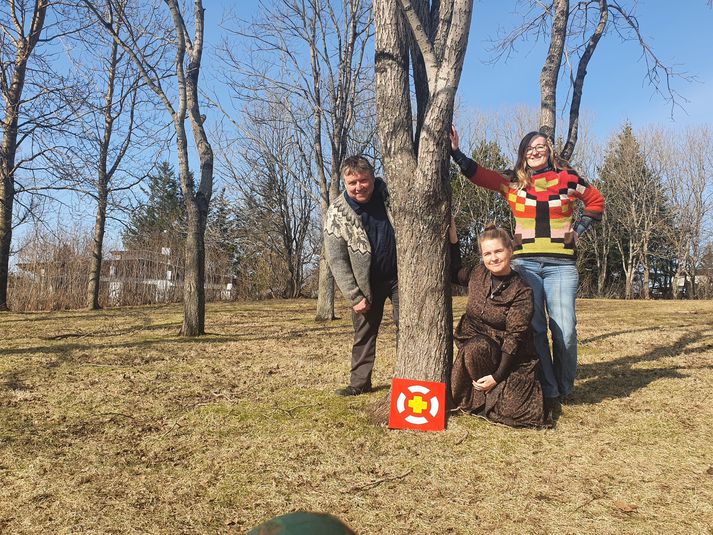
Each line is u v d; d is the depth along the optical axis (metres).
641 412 4.15
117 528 2.50
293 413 4.16
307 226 30.81
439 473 3.06
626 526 2.47
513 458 3.27
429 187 3.79
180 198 30.78
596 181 37.94
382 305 4.61
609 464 3.18
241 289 27.45
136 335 8.86
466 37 3.66
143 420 4.04
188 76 8.80
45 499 2.78
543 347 4.25
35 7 14.30
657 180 37.41
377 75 3.88
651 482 2.94
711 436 3.62
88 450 3.44
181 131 8.70
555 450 3.39
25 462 3.23
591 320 11.33
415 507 2.67
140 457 3.33
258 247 29.50
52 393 4.78
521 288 3.78
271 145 21.45
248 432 3.75
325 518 0.81
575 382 5.15
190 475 3.07
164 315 13.25
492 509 2.65
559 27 6.97
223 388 5.01
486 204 31.81
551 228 4.26
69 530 2.48
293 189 29.97
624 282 41.00
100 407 4.37
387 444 3.50
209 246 25.64
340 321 11.73
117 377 5.43
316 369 5.89
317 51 12.47
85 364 6.09
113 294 19.19
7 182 15.03
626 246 38.72
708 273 36.09
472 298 3.95
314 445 3.49
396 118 3.84
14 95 14.54
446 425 3.83
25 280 16.91
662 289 41.41
